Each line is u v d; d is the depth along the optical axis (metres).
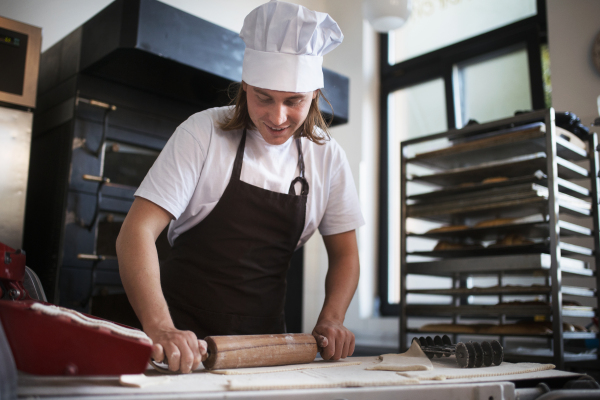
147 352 0.67
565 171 2.18
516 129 2.22
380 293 3.92
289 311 2.87
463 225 2.57
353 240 1.50
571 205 2.12
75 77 2.25
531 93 3.25
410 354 1.18
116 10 2.03
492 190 2.19
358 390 0.73
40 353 0.63
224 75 2.26
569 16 2.90
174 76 2.27
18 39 2.11
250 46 1.18
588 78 2.79
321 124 1.43
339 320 1.27
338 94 2.69
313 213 1.44
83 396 0.61
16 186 2.08
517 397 0.87
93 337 0.65
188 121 1.28
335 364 1.07
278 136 1.20
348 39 4.18
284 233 1.39
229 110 1.35
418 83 3.96
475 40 3.56
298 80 1.12
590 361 2.04
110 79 2.32
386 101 4.10
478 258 2.18
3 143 2.06
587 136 2.30
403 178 2.55
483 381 0.88
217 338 0.93
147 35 2.00
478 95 3.60
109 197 2.28
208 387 0.70
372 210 3.99
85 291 2.18
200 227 1.34
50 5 2.62
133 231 1.10
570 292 2.02
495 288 2.13
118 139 2.35
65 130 2.27
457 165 2.59
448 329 2.34
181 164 1.20
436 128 3.84
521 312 2.01
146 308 0.96
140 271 1.02
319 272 4.08
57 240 2.16
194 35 2.16
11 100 2.07
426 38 3.92
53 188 2.27
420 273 2.45
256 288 1.37
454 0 3.77
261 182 1.34
